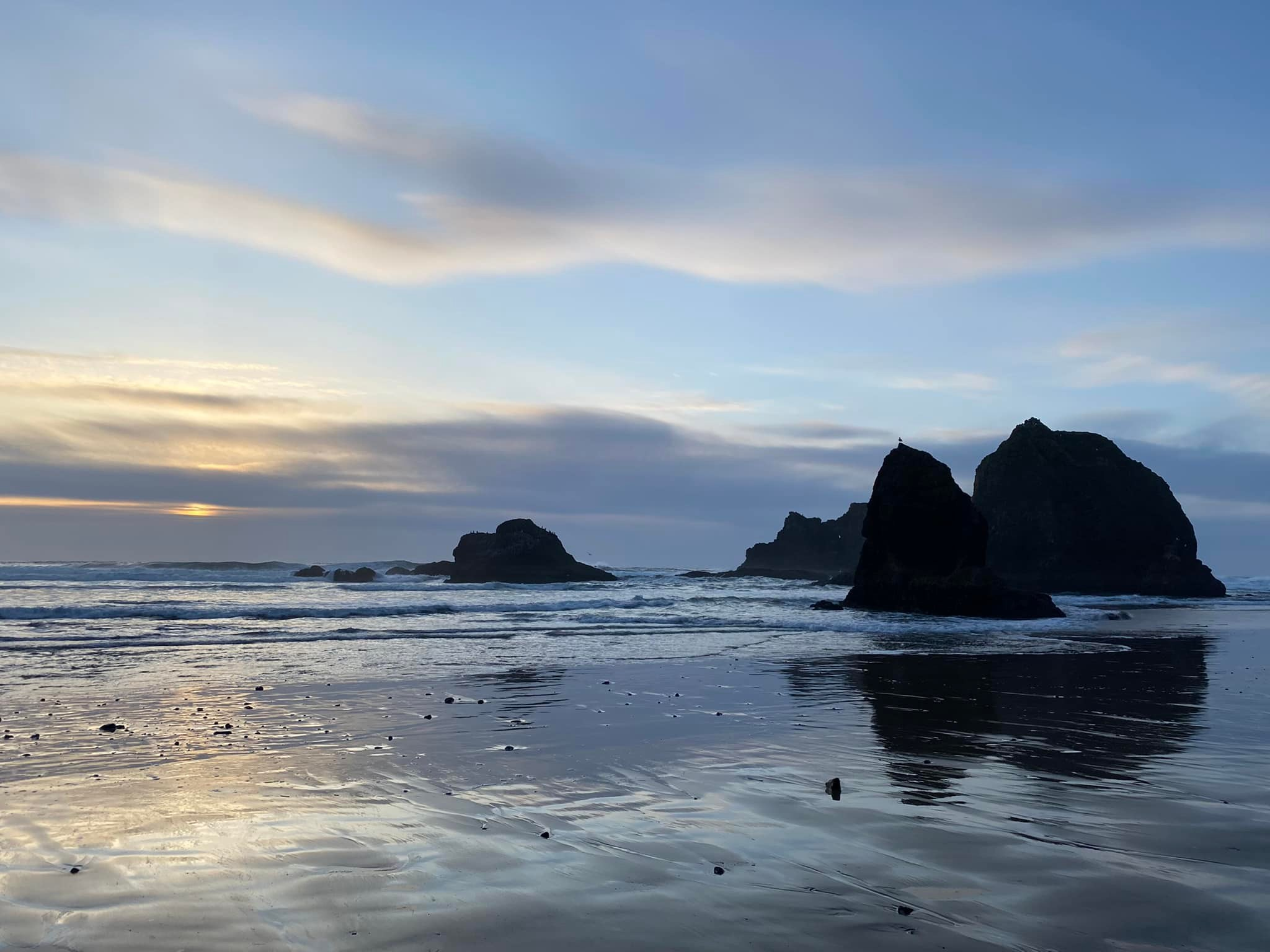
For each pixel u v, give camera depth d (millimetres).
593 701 13430
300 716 11859
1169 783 8312
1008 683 16172
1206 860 5996
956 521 41000
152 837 6410
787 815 7145
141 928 4695
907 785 8211
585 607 37438
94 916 4859
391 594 47188
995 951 4527
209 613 29281
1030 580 69562
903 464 42312
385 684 15016
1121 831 6703
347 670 16891
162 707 12508
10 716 11703
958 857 6039
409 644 22219
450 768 8852
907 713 12555
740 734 10773
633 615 32969
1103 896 5297
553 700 13516
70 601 37906
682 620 31469
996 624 33656
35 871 5598
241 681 15305
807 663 19312
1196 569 69625
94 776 8391
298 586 56094
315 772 8648
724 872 5727
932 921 4922
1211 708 13195
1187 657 21516
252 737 10422
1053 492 71062
